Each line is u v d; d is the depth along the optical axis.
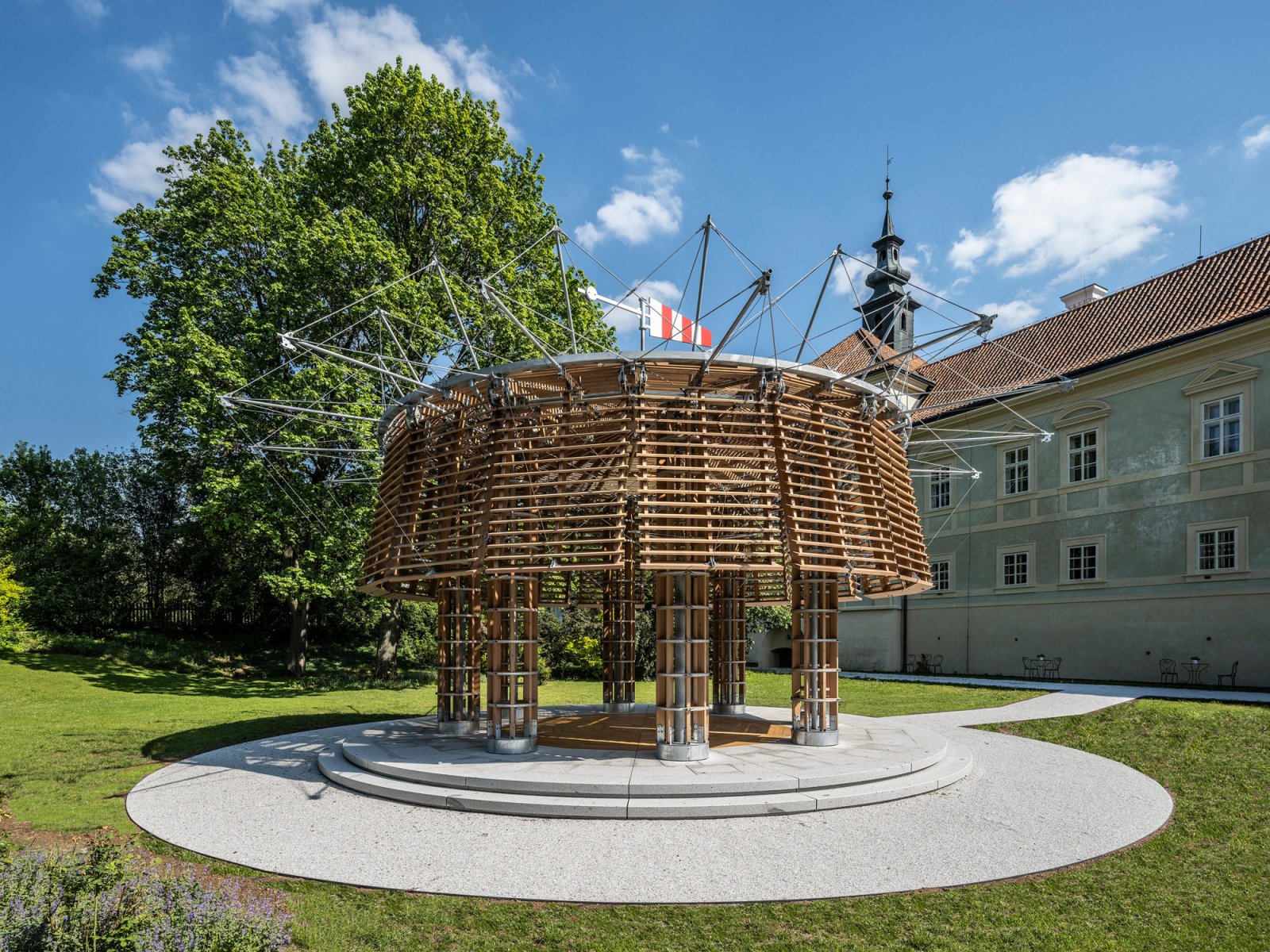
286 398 21.52
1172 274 26.42
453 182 24.52
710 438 9.90
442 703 12.67
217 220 22.69
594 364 9.80
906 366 11.80
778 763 9.65
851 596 11.50
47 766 11.24
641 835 7.62
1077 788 9.91
